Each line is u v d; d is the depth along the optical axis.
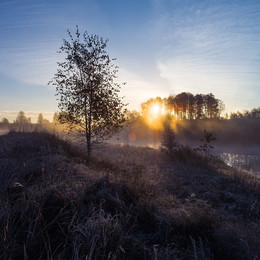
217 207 5.20
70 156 8.23
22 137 9.59
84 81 9.16
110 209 3.75
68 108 8.92
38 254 2.32
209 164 12.04
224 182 7.92
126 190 4.73
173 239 3.06
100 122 9.28
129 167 9.32
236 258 2.77
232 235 3.21
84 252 2.35
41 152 7.21
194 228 3.41
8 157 5.81
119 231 2.82
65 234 2.61
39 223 2.65
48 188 3.61
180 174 8.94
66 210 3.17
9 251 2.19
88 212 3.17
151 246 2.88
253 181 8.44
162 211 3.97
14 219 2.54
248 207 5.23
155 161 11.83
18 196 3.36
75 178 4.88
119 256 2.38
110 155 12.49
